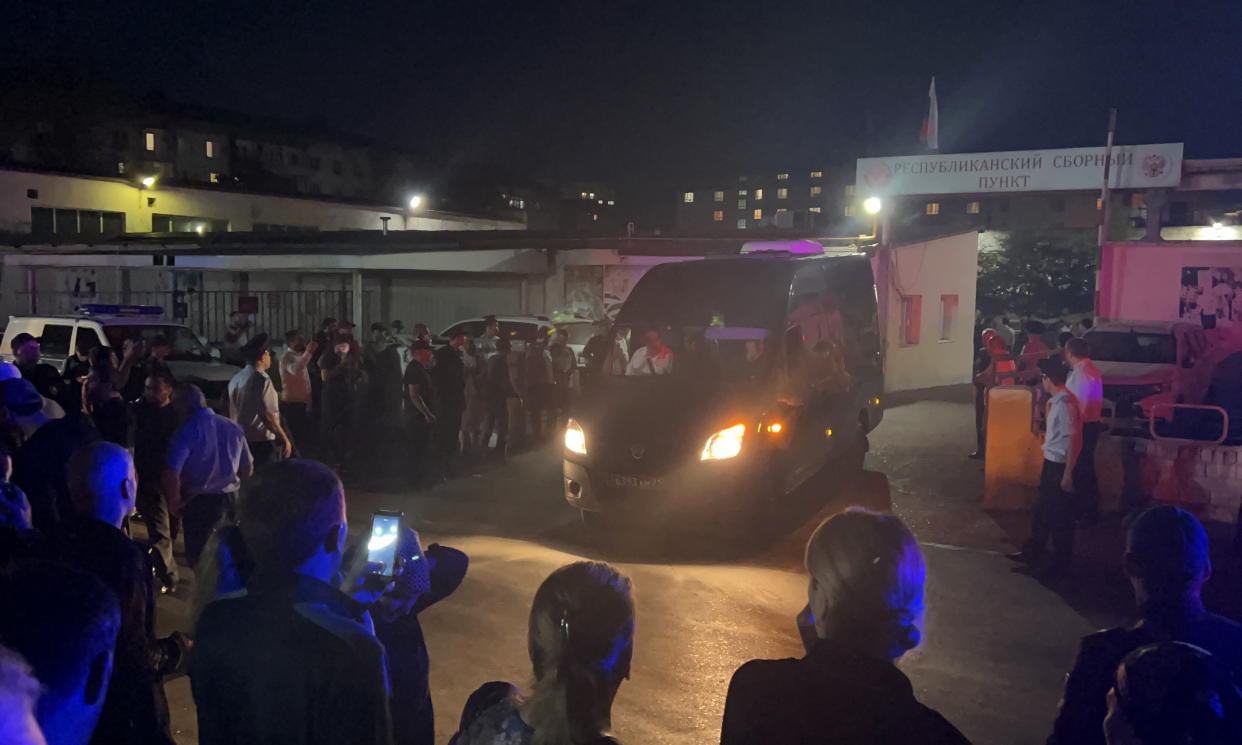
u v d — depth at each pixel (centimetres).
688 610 606
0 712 114
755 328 867
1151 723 175
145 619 272
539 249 1948
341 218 3600
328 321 1259
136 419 679
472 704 185
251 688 194
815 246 1409
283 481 207
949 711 472
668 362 864
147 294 2119
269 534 204
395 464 1148
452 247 1883
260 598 202
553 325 1655
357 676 193
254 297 1908
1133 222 4109
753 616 597
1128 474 876
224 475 554
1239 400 1385
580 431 823
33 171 2728
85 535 278
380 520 232
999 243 4634
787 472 836
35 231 2748
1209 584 696
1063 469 684
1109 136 1544
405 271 2033
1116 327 1314
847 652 176
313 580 209
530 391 1284
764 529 827
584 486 812
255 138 5475
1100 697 247
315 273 2050
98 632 166
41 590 165
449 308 2062
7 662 123
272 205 3356
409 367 1011
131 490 334
